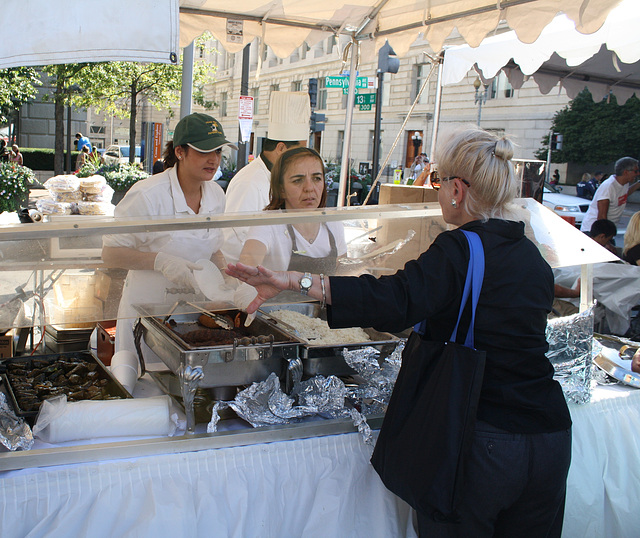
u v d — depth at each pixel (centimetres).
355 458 178
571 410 207
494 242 147
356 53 418
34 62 167
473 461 144
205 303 182
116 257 166
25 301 162
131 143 1739
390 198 365
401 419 153
